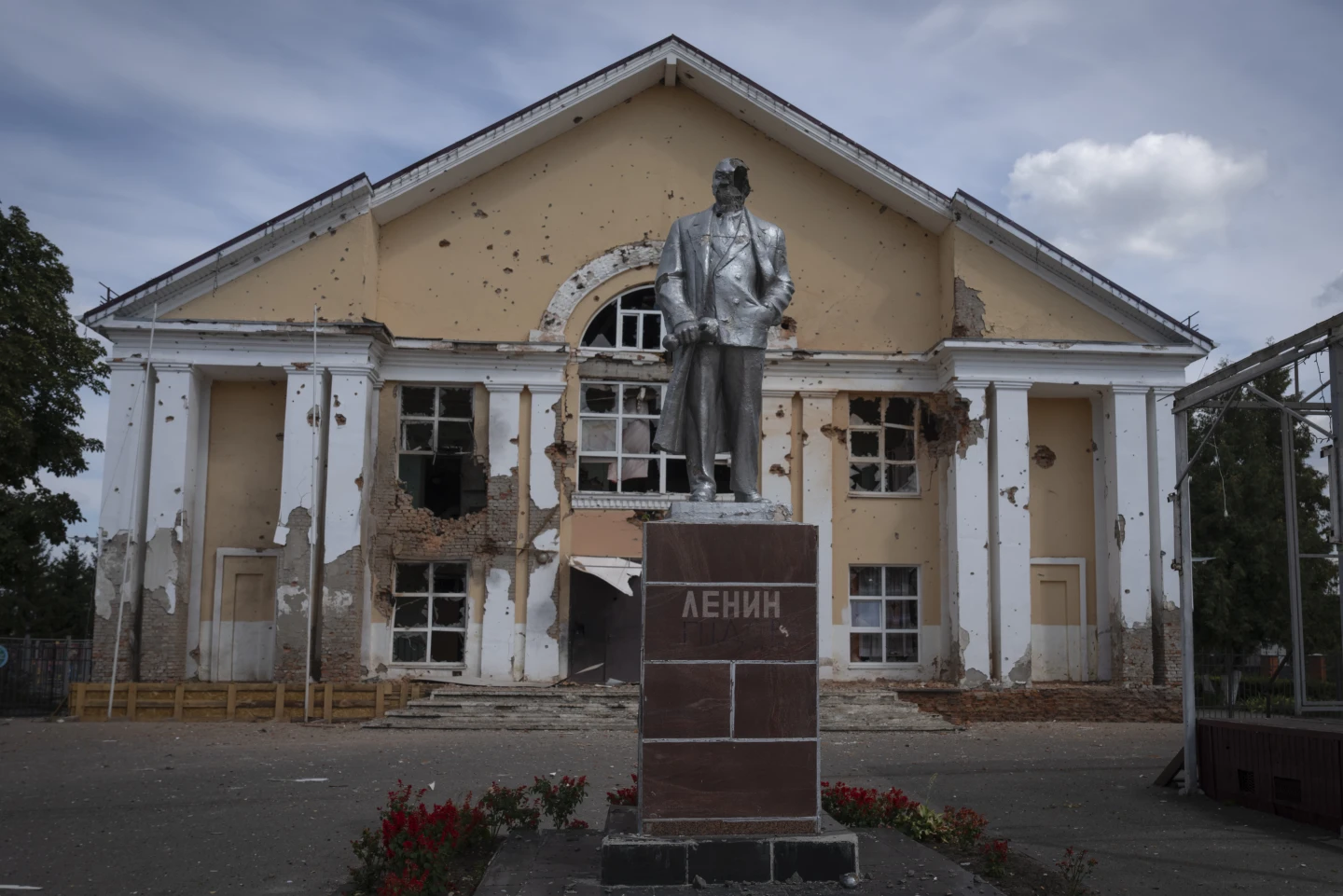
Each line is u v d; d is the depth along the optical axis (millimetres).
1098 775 14617
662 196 24938
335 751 16734
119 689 21516
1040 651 24234
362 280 23266
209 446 23734
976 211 23984
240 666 23141
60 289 27391
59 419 27594
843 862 7582
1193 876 8992
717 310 8930
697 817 7621
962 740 18828
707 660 7770
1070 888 8203
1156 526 23641
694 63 24453
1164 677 23156
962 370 23625
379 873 8445
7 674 23297
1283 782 11680
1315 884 8789
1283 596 33062
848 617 24141
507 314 24422
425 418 24266
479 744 17625
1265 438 34000
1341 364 11406
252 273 23250
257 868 9250
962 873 7957
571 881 7625
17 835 10523
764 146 25297
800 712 7758
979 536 23344
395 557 23531
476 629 23469
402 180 23688
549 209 24781
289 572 22219
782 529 7926
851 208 25312
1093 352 23609
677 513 8219
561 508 23781
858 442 25062
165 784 13453
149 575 22406
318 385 22750
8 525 29438
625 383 24578
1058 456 24797
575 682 23453
